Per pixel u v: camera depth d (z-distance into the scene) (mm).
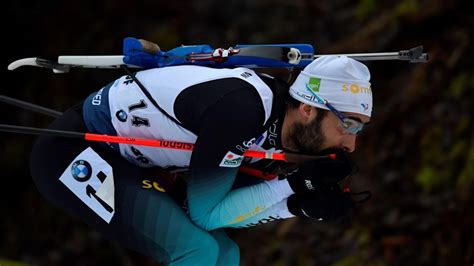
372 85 20375
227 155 8766
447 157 17375
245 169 9859
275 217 9742
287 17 24906
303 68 9852
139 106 9578
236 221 9359
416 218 16938
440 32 19469
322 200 9289
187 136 9266
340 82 8836
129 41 9875
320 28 23859
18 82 25938
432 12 19375
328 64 8922
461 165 16969
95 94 10297
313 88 8906
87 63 10227
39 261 23734
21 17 25797
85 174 9719
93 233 23391
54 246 24000
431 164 17594
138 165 10062
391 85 20109
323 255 18031
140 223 9430
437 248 16125
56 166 9836
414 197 17406
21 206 25094
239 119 8688
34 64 10383
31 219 24719
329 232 18406
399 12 20125
